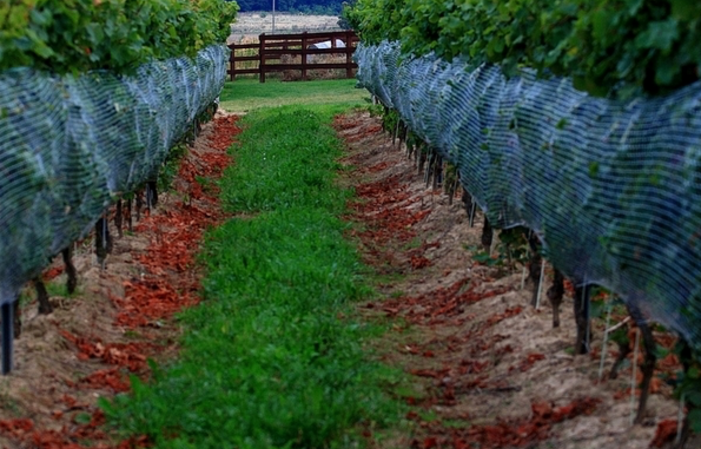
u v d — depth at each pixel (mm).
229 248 11078
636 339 5766
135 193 11344
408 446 6117
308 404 6238
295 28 83062
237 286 9492
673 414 5707
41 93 6934
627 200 5199
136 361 7613
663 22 4770
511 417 6500
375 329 8539
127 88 9680
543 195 6836
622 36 5445
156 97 11453
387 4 17656
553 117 6738
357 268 10789
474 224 11484
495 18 8500
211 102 23188
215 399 6426
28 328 7582
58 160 7066
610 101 5785
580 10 5844
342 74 41438
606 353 6789
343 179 17266
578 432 5859
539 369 6957
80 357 7473
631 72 5492
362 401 6562
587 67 5980
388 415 6496
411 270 10922
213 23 21922
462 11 10180
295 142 20266
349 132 23531
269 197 14547
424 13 12602
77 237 7895
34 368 6875
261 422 5953
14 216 6027
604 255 5645
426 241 11930
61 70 7855
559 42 6680
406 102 15328
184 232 12391
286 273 9656
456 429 6449
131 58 9359
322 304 8922
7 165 5941
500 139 8250
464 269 10086
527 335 7652
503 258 9094
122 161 9312
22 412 6238
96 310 8508
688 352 5121
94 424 6277
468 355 7902
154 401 6293
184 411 6211
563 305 8156
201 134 22828
